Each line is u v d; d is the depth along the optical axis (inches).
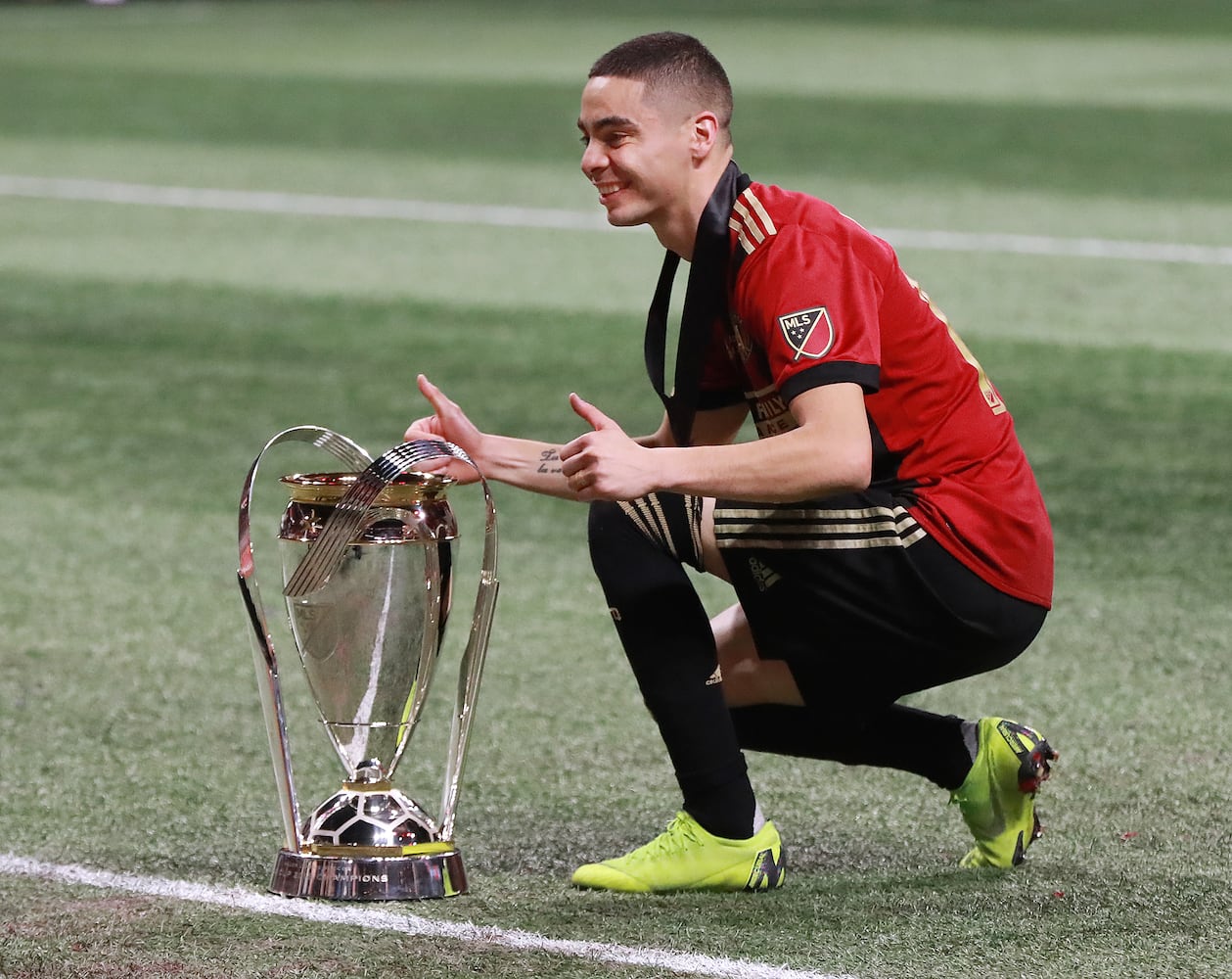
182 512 730.2
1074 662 550.0
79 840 406.0
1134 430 864.9
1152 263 1306.6
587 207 1558.8
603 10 4197.8
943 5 4178.2
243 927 352.2
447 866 370.9
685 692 365.7
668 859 371.9
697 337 360.5
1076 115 2133.4
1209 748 472.4
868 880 381.4
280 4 4579.2
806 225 348.2
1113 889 372.8
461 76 2596.0
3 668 542.9
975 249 1359.5
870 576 357.4
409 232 1443.2
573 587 634.8
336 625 361.7
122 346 1053.2
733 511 360.2
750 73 2640.3
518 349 1047.0
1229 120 2087.8
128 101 2293.3
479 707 510.6
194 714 505.7
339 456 374.6
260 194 1624.0
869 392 342.3
